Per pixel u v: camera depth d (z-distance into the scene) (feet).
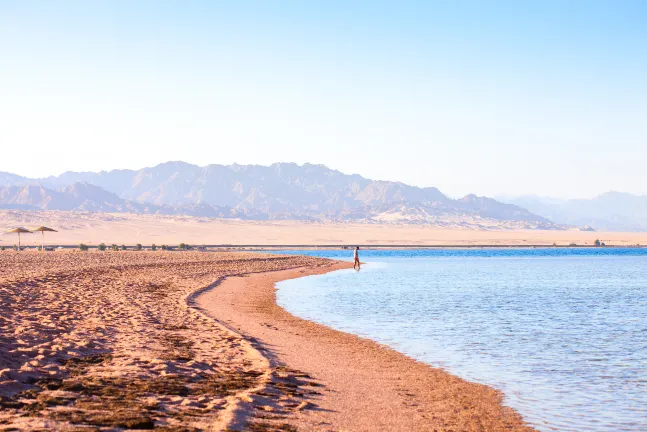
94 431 26.86
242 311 81.92
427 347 57.57
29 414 29.01
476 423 34.09
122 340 51.52
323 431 30.25
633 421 35.37
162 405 32.22
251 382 39.37
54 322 57.67
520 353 54.85
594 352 55.67
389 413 34.88
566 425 34.55
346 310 86.53
